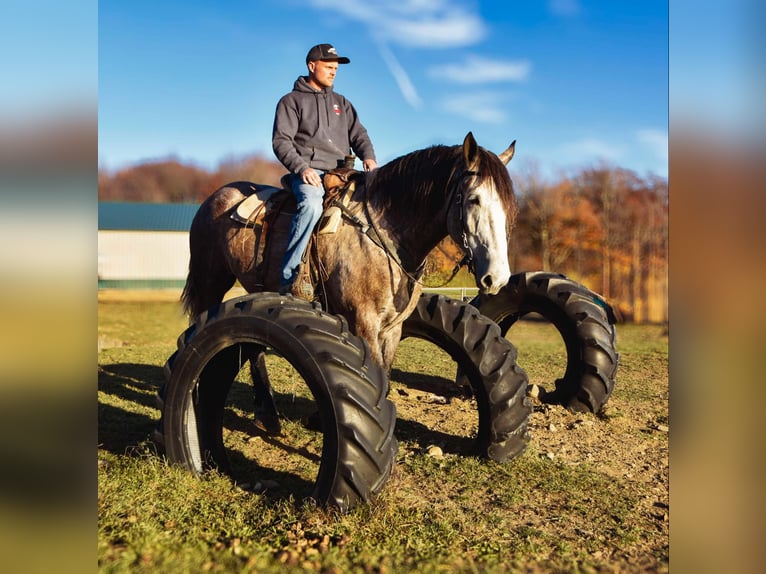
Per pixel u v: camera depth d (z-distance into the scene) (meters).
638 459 4.22
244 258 4.49
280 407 5.29
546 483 3.67
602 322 5.39
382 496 3.17
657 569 2.69
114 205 29.53
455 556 2.74
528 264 29.39
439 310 4.21
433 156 3.78
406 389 6.16
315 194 4.02
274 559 2.64
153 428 4.53
